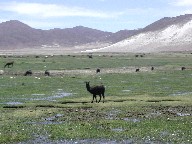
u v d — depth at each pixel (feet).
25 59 425.28
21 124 100.83
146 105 132.77
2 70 274.77
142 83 204.13
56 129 94.48
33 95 158.10
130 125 99.30
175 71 282.97
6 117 110.93
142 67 324.80
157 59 449.89
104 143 81.41
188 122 103.45
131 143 81.30
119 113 117.70
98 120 106.11
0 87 183.01
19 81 211.00
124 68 313.53
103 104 134.21
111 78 230.68
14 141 83.20
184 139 84.28
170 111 121.60
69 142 82.38
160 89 178.91
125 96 154.30
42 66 322.96
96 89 137.69
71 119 108.47
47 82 207.62
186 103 135.85
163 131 92.38
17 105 132.26
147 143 81.20
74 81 213.66
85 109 125.80
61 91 171.53
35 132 91.40
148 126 97.96
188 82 209.56
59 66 325.01
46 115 114.42
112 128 96.22
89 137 86.69
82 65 338.95
